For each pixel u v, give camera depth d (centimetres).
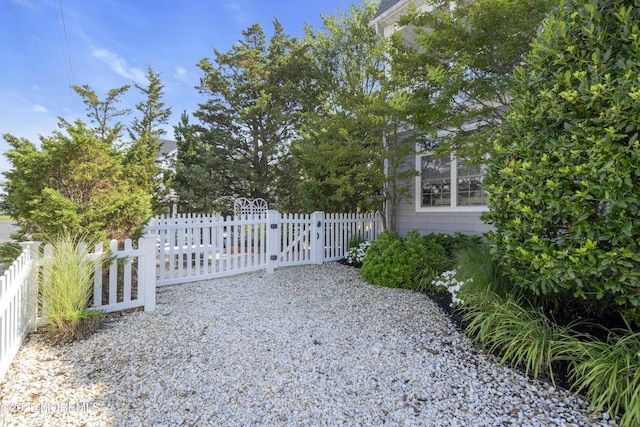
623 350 215
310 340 306
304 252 711
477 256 438
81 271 326
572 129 222
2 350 230
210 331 326
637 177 199
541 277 241
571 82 226
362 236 811
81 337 301
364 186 745
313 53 1562
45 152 396
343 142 764
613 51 219
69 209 372
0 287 226
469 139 453
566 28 235
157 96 1344
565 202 218
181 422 188
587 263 212
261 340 305
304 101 1439
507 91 420
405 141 729
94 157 426
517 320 272
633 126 194
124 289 378
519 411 198
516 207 249
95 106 1225
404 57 473
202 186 1252
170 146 2052
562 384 222
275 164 1470
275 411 200
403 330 330
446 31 414
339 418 194
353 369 252
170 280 523
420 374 244
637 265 199
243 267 614
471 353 277
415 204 808
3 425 180
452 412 199
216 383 231
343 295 459
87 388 221
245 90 1437
